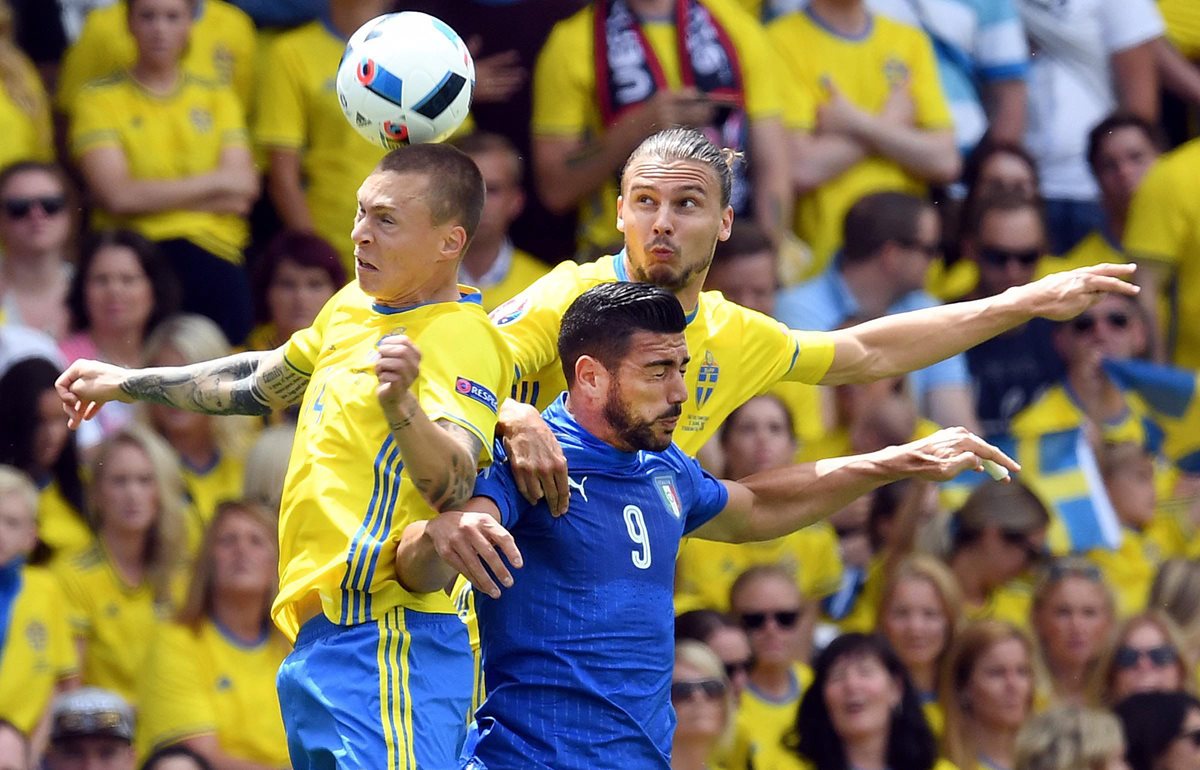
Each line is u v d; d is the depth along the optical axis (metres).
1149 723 31.25
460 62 18.95
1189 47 42.00
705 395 20.98
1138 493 35.69
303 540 17.92
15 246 31.31
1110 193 39.66
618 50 33.91
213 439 30.62
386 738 17.61
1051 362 36.16
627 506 18.06
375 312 18.28
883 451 20.30
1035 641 32.44
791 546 31.36
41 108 33.25
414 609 18.00
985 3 39.25
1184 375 36.47
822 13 36.59
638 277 19.73
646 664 18.00
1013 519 32.44
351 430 17.84
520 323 19.44
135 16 32.81
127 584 29.03
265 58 34.38
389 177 17.95
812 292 34.50
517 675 17.88
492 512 17.38
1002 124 39.41
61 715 27.23
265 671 28.34
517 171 33.31
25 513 28.19
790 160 35.50
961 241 36.78
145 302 31.36
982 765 30.50
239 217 33.56
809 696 28.98
